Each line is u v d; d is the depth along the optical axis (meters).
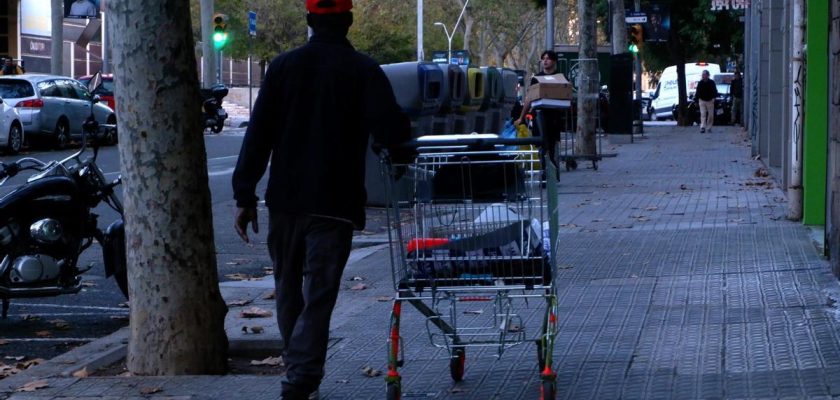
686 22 62.75
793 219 16.06
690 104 59.03
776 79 25.12
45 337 10.76
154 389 8.07
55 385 8.30
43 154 34.97
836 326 9.04
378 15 89.69
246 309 11.20
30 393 8.09
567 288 11.51
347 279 12.90
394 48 90.25
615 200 20.47
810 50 15.13
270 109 7.12
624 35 49.09
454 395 7.77
